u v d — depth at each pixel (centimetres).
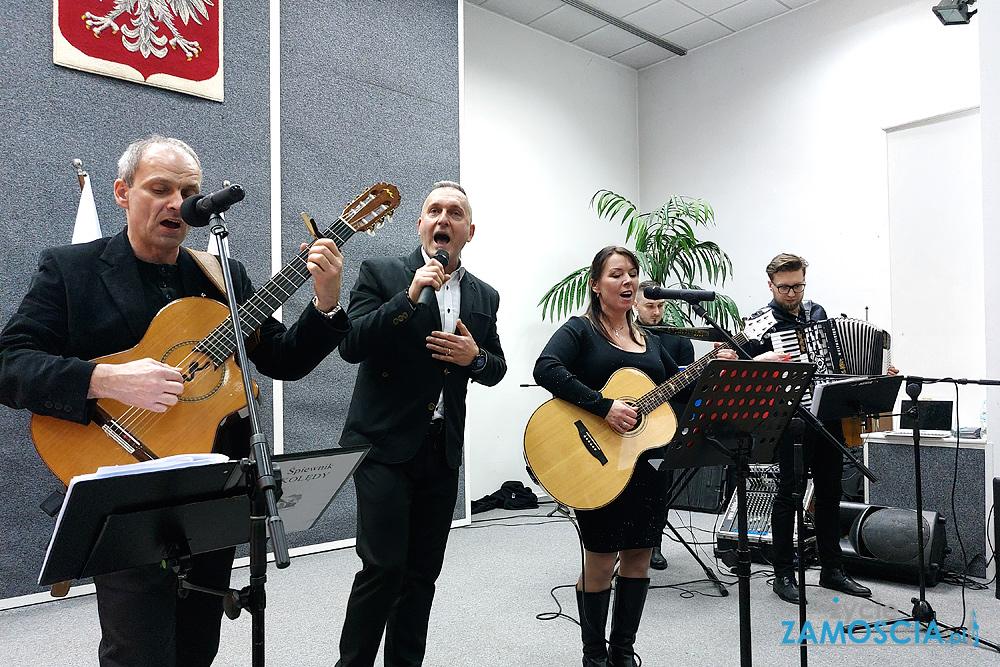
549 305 552
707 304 496
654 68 617
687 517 448
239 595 101
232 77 333
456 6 424
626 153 618
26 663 216
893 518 297
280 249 346
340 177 369
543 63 560
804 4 518
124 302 139
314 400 352
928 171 452
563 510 444
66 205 289
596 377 214
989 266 321
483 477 508
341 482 129
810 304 341
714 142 571
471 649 223
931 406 342
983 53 325
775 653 220
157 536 107
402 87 397
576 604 266
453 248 192
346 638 166
